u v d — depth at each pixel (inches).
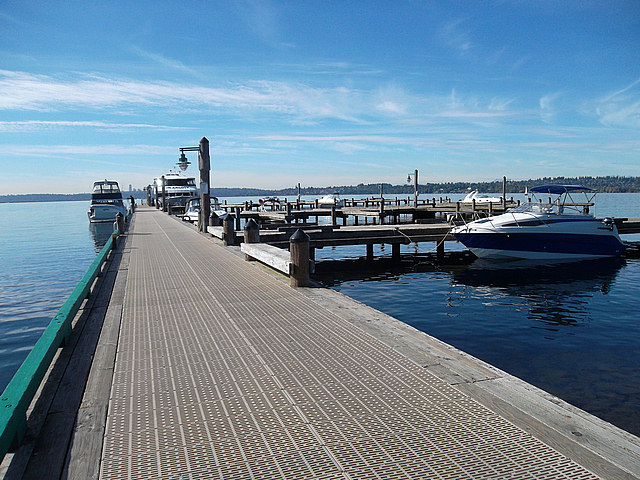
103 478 102.3
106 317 246.7
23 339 373.4
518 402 136.7
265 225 946.7
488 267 733.3
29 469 106.6
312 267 324.2
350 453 110.9
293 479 100.8
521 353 321.7
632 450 109.8
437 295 530.0
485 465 104.7
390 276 669.3
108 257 494.9
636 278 626.2
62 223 2224.4
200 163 773.3
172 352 188.9
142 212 1787.6
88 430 125.0
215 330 218.7
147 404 140.3
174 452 112.8
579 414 128.7
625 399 242.4
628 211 2078.0
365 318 234.4
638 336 359.6
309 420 128.0
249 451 112.6
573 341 348.2
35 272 726.5
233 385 153.4
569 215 783.7
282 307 260.2
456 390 145.6
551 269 705.0
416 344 192.2
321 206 1994.3
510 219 773.3
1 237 1396.4
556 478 99.3
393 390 146.6
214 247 570.3
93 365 175.2
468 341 352.5
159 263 442.6
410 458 108.2
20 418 119.7
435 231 812.6
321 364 170.7
